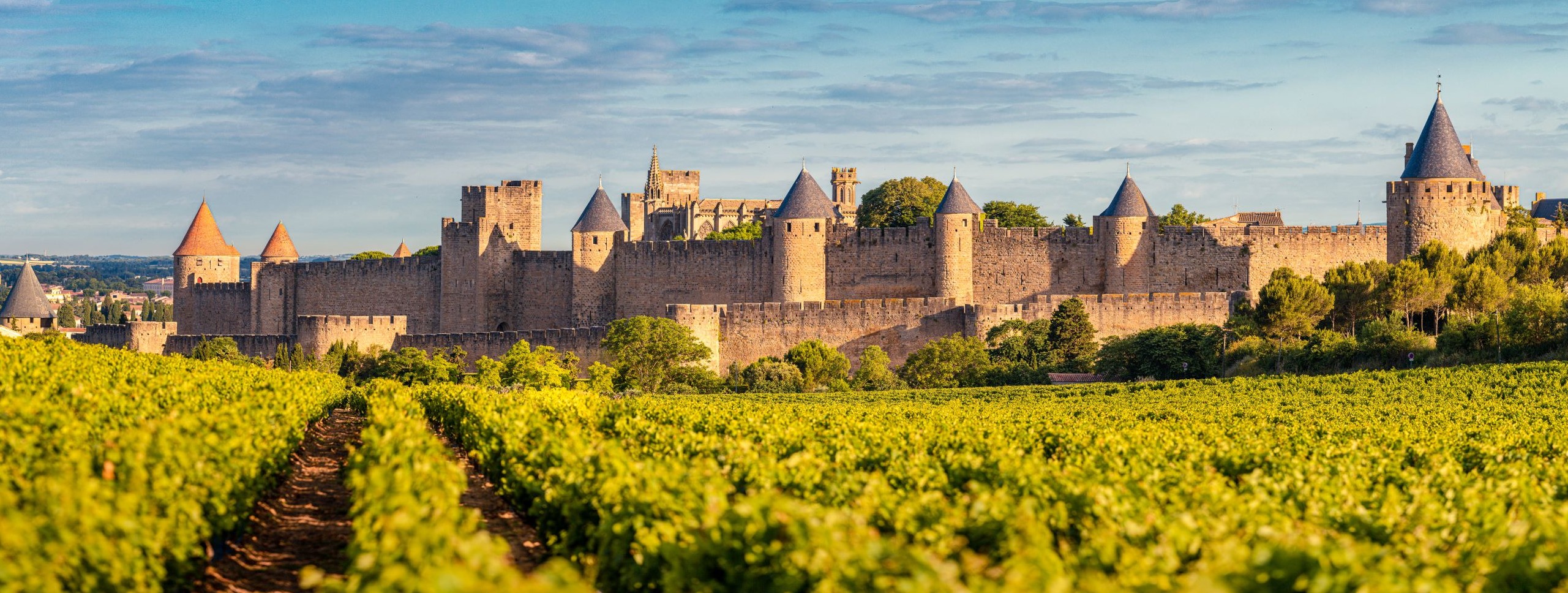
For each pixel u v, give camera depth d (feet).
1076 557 82.02
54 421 118.62
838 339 400.06
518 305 473.26
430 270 487.61
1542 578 83.25
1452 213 386.52
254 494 117.80
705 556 84.74
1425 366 311.06
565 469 112.57
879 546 73.10
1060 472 115.55
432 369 396.16
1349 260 392.47
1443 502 114.21
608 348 376.89
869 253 436.76
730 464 122.31
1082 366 367.45
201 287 538.88
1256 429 194.39
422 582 61.26
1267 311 353.92
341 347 426.51
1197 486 111.96
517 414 162.81
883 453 134.72
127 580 83.71
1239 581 73.05
